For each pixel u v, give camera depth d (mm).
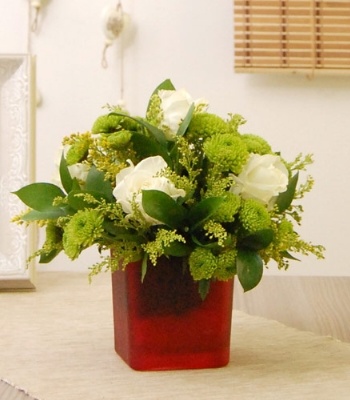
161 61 1800
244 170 826
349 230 1823
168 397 779
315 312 1153
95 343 981
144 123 837
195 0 1787
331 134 1800
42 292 1267
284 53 1756
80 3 1799
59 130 1817
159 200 779
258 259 811
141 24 1797
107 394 790
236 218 820
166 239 776
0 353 937
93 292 1268
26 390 804
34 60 1313
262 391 797
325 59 1756
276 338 1002
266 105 1797
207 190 823
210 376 850
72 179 858
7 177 1289
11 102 1302
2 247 1277
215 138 822
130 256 825
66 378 843
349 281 1357
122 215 809
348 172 1809
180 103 854
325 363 897
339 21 1750
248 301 1215
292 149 1804
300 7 1748
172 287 863
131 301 866
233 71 1793
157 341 867
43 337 1008
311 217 1819
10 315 1120
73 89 1812
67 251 804
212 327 876
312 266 1821
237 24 1756
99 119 875
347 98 1792
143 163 812
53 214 863
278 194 860
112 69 1808
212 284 867
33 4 1780
